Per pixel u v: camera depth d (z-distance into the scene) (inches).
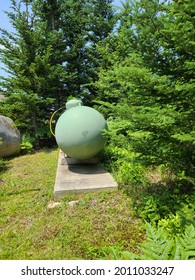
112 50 354.0
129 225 111.7
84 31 377.7
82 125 166.1
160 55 97.7
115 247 94.9
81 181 155.5
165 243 74.2
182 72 100.5
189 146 104.3
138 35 97.0
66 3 351.3
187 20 88.3
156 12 95.7
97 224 114.0
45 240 106.3
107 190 145.8
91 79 369.1
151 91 98.3
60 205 133.8
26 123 323.6
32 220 124.0
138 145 111.1
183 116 93.0
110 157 202.4
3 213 132.6
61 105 352.5
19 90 287.6
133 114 95.9
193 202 102.7
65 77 328.5
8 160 266.8
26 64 301.9
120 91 258.2
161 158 108.1
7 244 105.1
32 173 205.8
